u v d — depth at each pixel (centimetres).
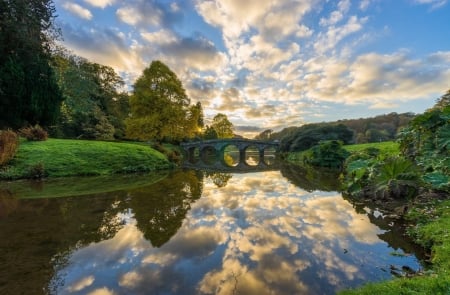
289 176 1689
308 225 597
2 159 1230
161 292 316
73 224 593
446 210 570
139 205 789
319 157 2473
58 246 466
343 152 2322
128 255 428
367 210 729
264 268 383
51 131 2527
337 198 915
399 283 294
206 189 1117
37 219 630
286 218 657
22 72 1823
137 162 1889
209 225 596
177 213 700
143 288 325
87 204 790
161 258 417
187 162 3269
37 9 2116
